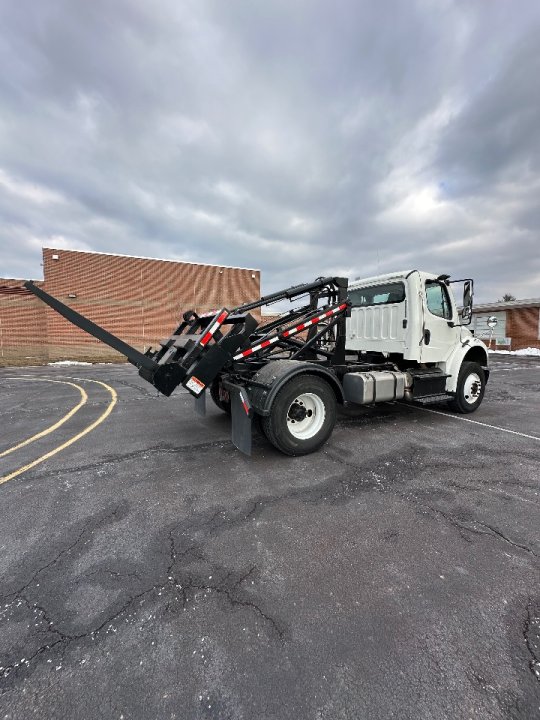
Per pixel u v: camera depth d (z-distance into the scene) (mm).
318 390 4129
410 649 1558
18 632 1683
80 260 19578
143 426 5512
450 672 1449
